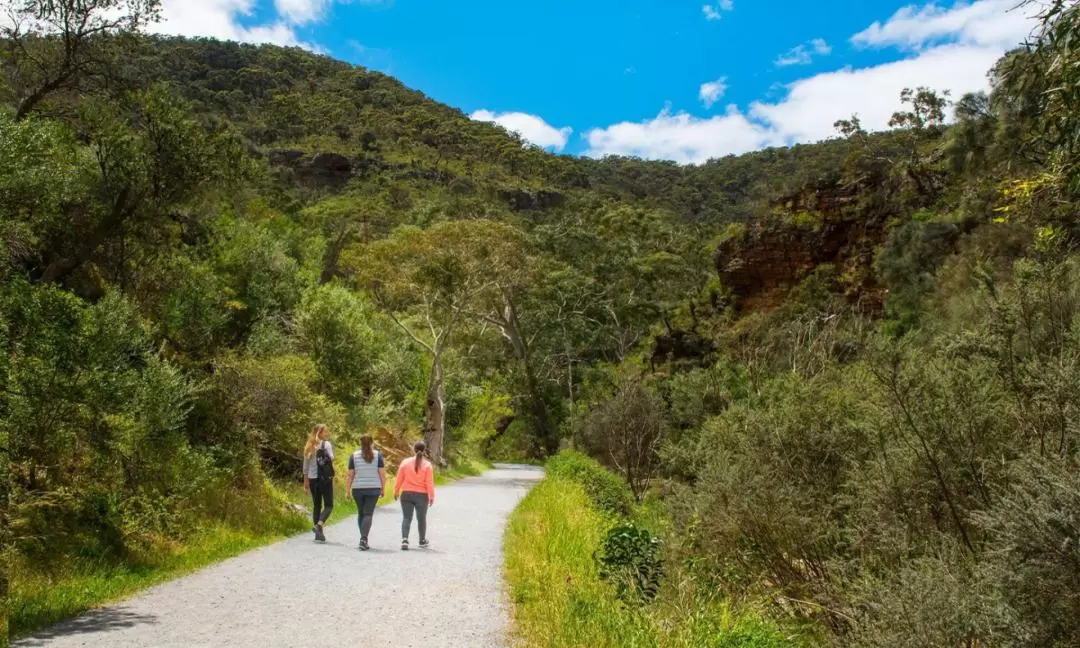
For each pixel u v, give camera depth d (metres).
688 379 35.41
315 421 17.44
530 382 52.66
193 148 17.83
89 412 9.42
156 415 10.60
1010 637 5.01
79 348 9.27
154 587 7.96
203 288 19.23
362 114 195.12
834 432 9.38
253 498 13.14
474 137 193.12
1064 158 6.20
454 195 136.38
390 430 29.78
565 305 68.00
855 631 6.70
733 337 54.19
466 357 51.56
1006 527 5.23
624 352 68.75
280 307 27.91
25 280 9.41
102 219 16.61
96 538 8.83
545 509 13.70
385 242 36.50
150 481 10.43
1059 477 5.19
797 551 9.00
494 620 6.79
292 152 148.38
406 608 7.18
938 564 5.79
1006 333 7.52
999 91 8.12
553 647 5.62
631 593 7.39
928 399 7.50
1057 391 6.63
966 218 43.66
